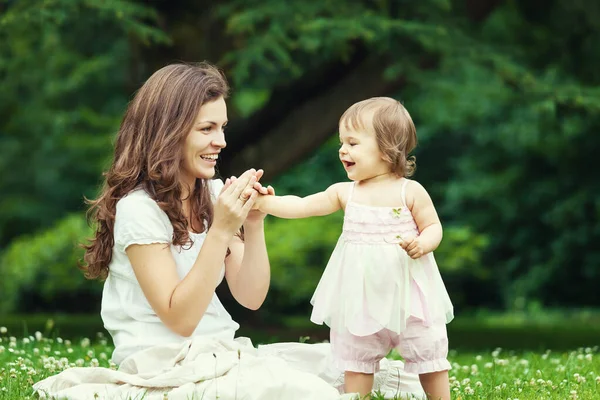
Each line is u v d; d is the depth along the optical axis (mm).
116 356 5391
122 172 5461
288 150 14797
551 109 13422
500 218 26391
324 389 4973
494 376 6828
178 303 5195
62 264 21297
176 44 14211
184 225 5414
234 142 14852
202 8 14133
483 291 26953
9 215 25594
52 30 14398
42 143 24422
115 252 5512
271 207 5477
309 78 14719
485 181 25781
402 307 5137
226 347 5309
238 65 12445
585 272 25156
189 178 5617
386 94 14391
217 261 5223
